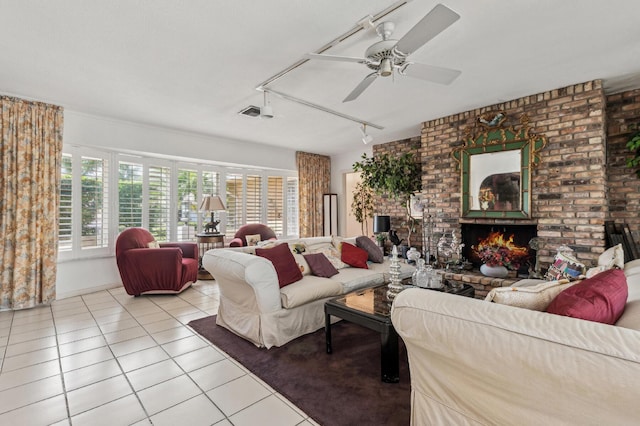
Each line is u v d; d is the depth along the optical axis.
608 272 1.37
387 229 5.59
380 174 5.33
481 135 4.04
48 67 2.79
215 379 2.05
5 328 2.91
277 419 1.66
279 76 2.94
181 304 3.69
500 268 3.71
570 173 3.37
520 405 1.02
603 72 3.01
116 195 4.54
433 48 2.51
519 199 3.73
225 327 2.91
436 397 1.27
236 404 1.78
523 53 2.61
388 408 1.73
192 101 3.65
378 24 2.13
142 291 3.93
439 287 2.74
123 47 2.46
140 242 4.13
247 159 5.90
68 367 2.20
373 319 2.05
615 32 2.30
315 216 7.02
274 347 2.52
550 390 0.94
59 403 1.79
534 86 3.35
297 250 3.53
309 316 2.82
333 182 7.34
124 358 2.33
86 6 1.96
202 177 5.59
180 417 1.67
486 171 4.01
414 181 5.14
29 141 3.51
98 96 3.48
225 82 3.13
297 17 2.09
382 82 3.18
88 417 1.67
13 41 2.36
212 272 2.89
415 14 2.07
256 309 2.55
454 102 3.82
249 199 6.25
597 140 3.19
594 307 1.09
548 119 3.50
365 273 3.45
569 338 0.93
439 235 4.50
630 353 0.83
